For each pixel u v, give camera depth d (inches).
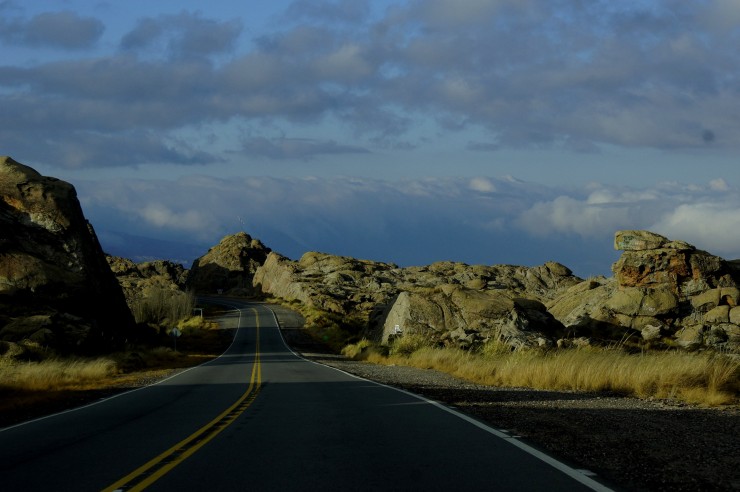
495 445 351.6
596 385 743.1
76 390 948.0
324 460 313.4
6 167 2265.0
